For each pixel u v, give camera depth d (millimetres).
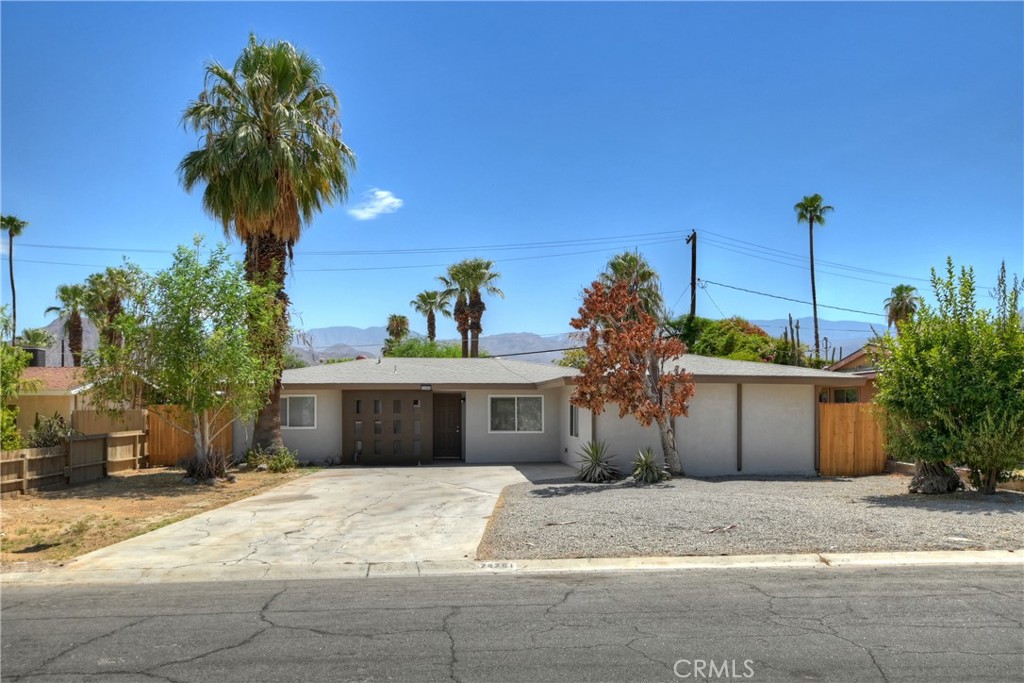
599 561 9227
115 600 7762
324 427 23625
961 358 13938
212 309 17875
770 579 8242
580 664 5590
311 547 10352
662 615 6844
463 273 46656
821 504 12695
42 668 5660
